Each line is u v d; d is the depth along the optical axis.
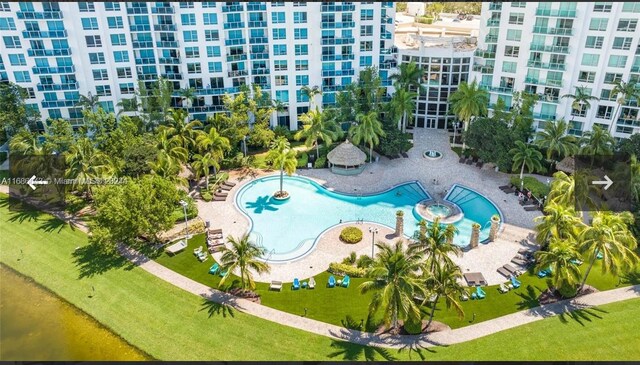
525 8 82.50
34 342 52.12
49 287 59.94
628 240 53.97
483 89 88.62
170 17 88.44
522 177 81.06
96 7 85.19
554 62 84.06
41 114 91.12
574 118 86.44
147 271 61.94
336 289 58.97
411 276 49.22
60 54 87.31
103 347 51.31
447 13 132.88
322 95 97.12
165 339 51.97
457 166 87.94
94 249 66.25
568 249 53.09
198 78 93.94
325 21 90.88
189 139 81.88
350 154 84.31
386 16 93.12
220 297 57.47
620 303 55.88
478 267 62.31
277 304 56.56
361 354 49.47
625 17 76.69
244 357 49.50
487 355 49.25
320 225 71.75
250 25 91.81
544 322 53.41
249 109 90.50
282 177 80.88
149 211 62.47
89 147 73.56
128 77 91.88
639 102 77.44
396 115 88.94
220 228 70.62
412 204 76.81
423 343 50.84
